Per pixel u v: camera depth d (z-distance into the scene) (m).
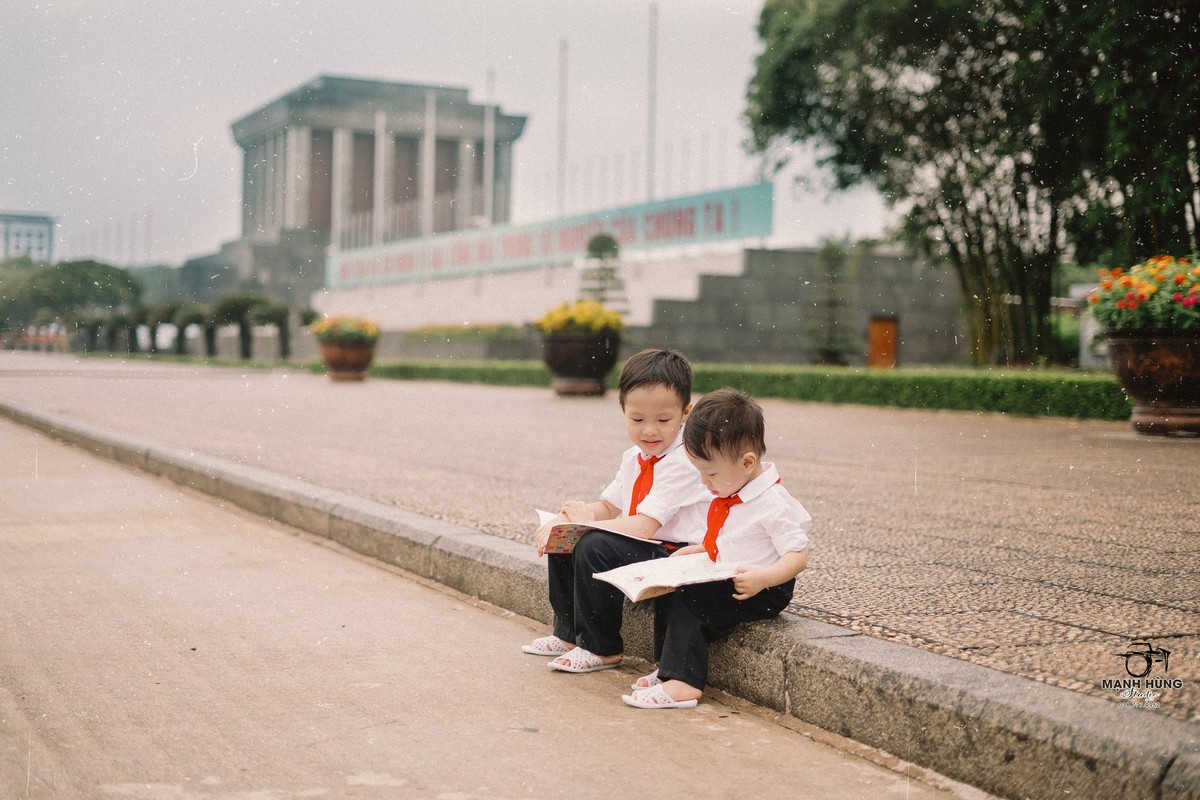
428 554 3.60
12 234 35.94
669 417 2.58
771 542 2.40
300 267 39.88
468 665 2.61
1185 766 1.57
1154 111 9.78
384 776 1.88
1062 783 1.71
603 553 2.53
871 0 12.18
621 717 2.23
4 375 17.61
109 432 7.35
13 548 3.99
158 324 34.22
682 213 18.72
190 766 1.92
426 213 36.78
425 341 23.83
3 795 1.79
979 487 5.07
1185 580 2.99
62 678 2.45
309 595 3.34
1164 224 10.30
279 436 7.55
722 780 1.89
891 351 19.75
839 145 14.45
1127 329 7.82
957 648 2.25
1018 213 13.38
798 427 9.04
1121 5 9.36
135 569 3.67
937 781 1.89
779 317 18.72
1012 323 13.77
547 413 10.42
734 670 2.38
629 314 19.64
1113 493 4.85
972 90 12.66
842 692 2.11
